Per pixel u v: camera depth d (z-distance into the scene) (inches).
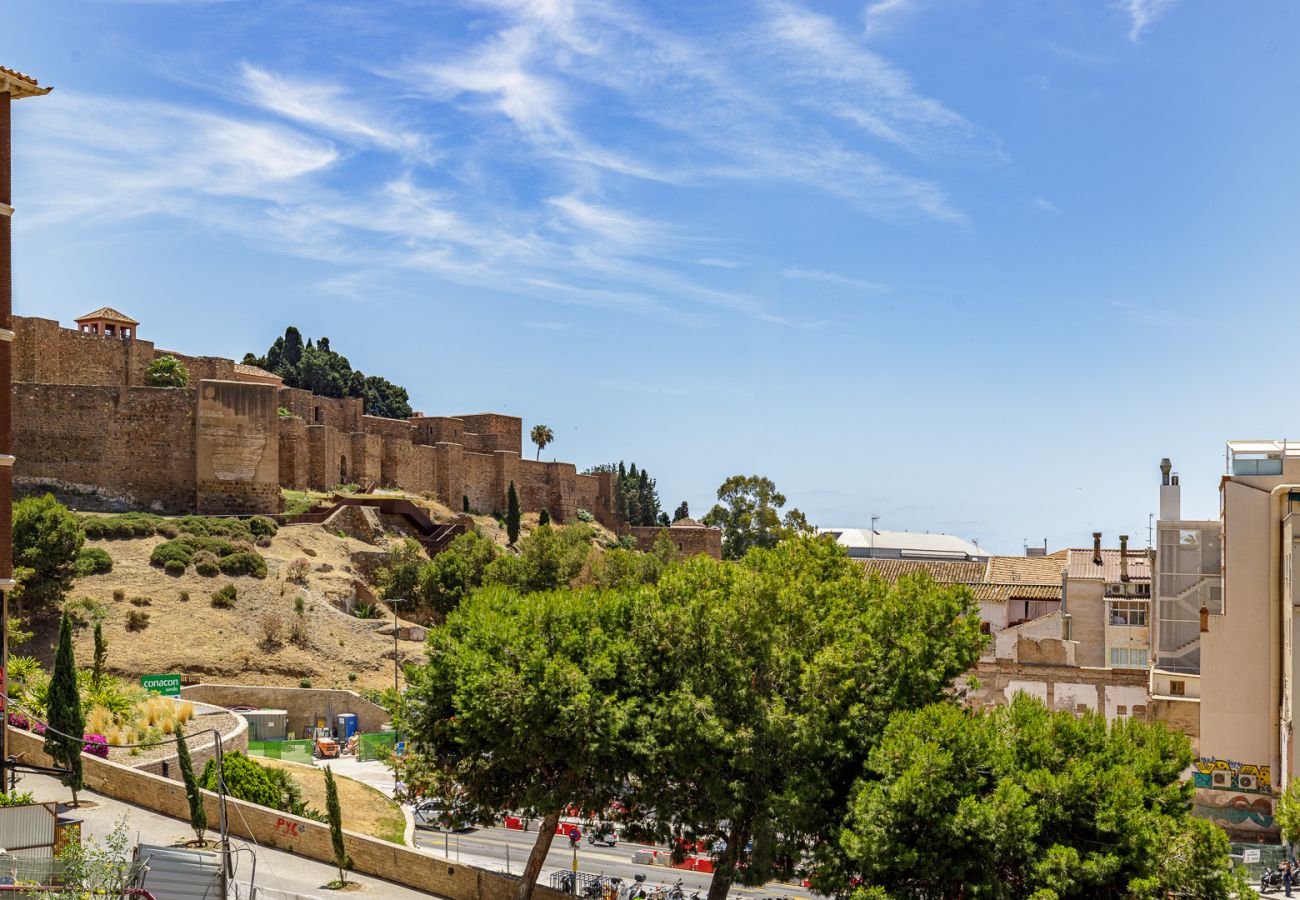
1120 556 3139.8
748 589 1625.2
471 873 1656.0
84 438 4392.2
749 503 5620.1
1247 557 2390.5
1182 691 2566.4
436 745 1648.6
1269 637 2367.1
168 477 4441.4
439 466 5890.8
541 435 7495.1
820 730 1520.7
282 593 3782.0
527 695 1507.1
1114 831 1359.5
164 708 2359.7
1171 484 2810.0
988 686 2778.1
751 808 1563.7
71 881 1227.9
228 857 1437.0
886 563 3523.6
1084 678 2736.2
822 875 1488.7
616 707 1530.5
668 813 1581.0
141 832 1705.2
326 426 5201.8
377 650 3656.5
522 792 1589.6
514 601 1721.2
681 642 1609.3
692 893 2107.5
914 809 1378.0
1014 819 1344.7
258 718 3097.9
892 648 1637.6
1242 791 2351.1
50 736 1771.7
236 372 5398.6
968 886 1371.8
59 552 3284.9
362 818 2193.7
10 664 2293.3
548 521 5541.3
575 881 2042.3
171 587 3639.3
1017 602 3095.5
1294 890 2059.5
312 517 4461.1
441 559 4210.1
